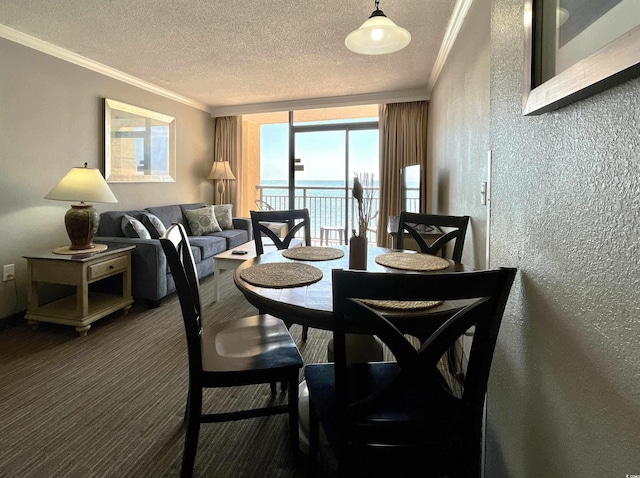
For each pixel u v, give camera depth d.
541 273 0.92
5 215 3.00
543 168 0.91
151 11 2.67
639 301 0.56
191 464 1.43
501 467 1.20
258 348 1.62
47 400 1.98
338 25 2.91
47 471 1.49
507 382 1.15
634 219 0.58
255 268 1.78
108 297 3.29
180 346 2.64
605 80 0.60
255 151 6.77
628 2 0.55
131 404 1.96
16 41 3.02
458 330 1.00
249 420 1.86
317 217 6.53
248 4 2.58
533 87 0.90
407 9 2.67
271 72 4.11
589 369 0.70
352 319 1.01
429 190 4.91
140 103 4.48
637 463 0.57
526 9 0.92
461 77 2.75
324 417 1.17
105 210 3.99
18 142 3.07
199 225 4.96
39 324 2.97
